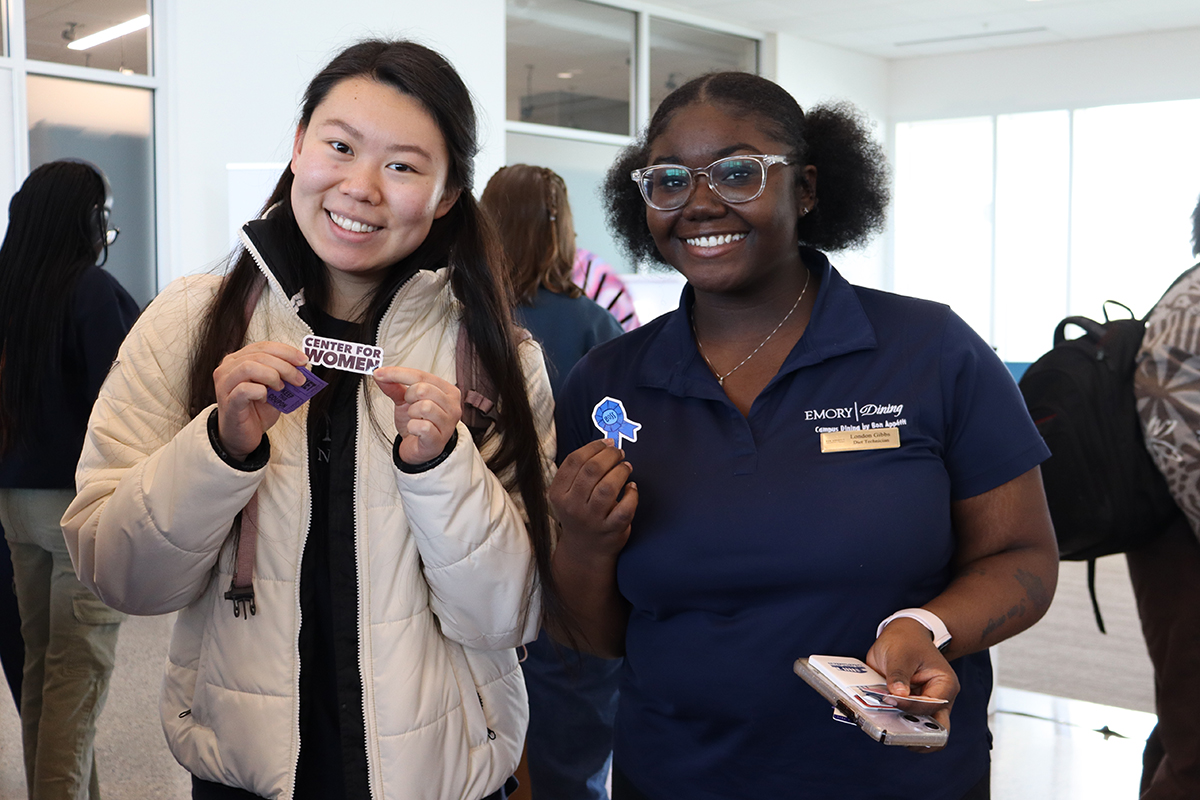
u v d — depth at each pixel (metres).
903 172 11.28
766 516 1.17
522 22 7.65
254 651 1.17
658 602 1.22
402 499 1.17
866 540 1.14
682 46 9.04
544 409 1.35
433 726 1.19
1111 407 1.81
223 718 1.18
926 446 1.19
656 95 8.85
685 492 1.21
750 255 1.22
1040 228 10.59
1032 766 2.94
